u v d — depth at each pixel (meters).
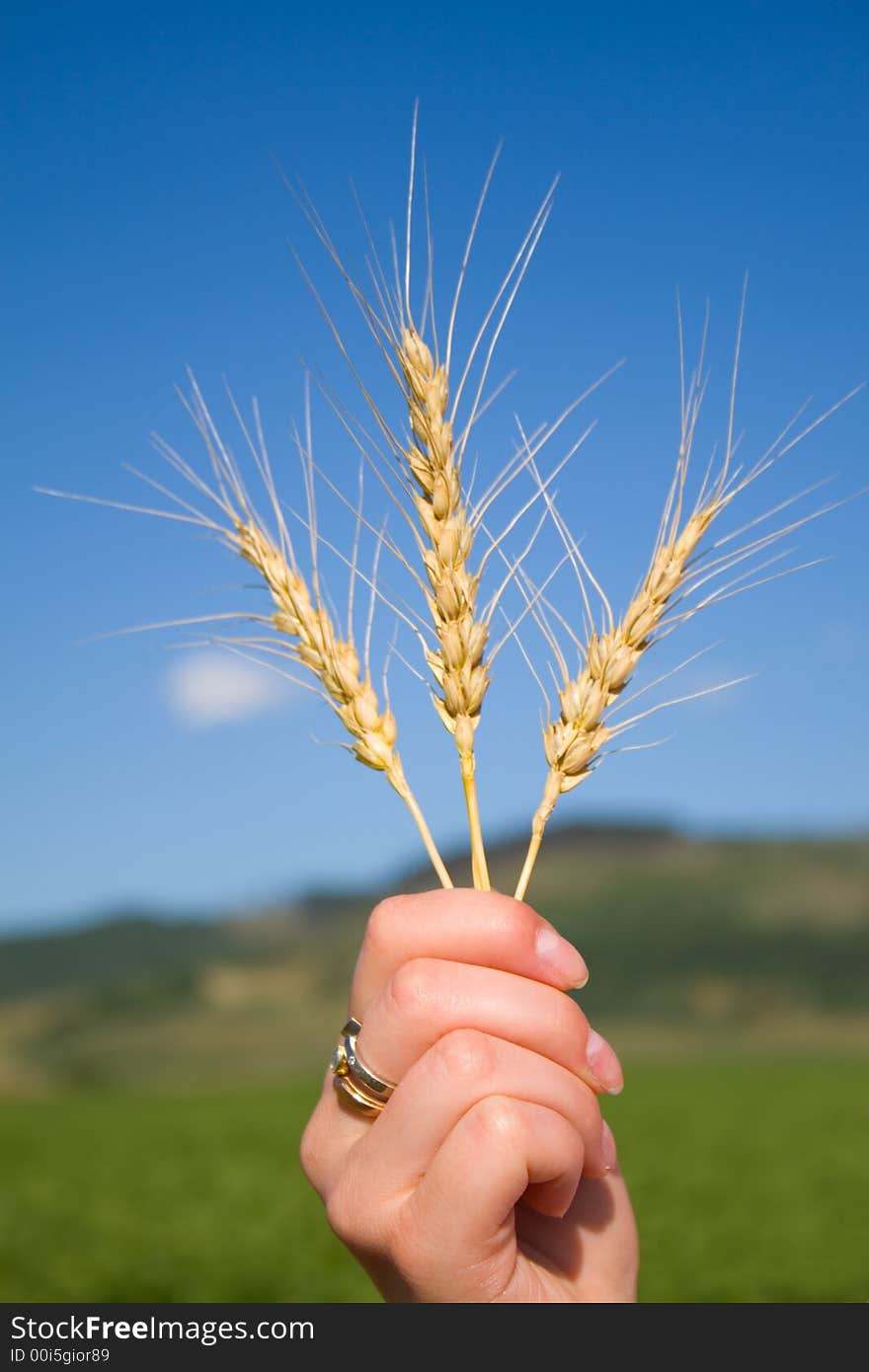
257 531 0.33
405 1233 0.30
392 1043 0.31
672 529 0.33
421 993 0.31
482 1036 0.31
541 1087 0.30
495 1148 0.30
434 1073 0.30
